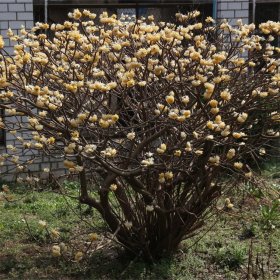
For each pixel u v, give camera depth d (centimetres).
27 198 636
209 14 794
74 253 473
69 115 407
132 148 394
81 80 385
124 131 407
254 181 500
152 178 423
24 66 404
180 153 386
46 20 715
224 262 465
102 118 362
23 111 392
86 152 376
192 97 432
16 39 439
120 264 460
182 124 381
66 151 361
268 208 556
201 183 437
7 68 405
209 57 425
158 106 381
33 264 467
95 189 493
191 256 473
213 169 431
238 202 589
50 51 452
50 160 711
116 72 411
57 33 443
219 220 557
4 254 490
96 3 752
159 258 466
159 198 429
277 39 827
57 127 388
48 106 374
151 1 770
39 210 607
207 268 460
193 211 448
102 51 397
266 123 459
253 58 436
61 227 553
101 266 459
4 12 702
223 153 429
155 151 411
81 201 416
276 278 438
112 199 505
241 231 539
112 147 403
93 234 423
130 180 401
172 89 396
